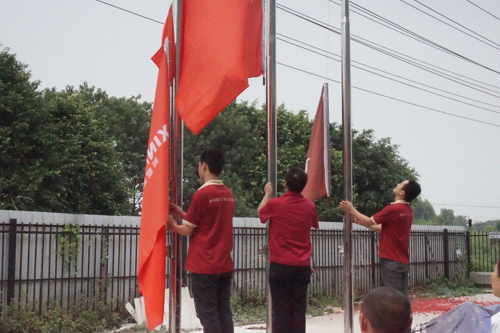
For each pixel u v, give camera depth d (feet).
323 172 23.00
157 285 14.39
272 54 18.33
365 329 7.41
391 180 83.76
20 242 26.30
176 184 15.94
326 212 70.85
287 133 82.89
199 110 15.25
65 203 59.26
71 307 27.71
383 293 7.41
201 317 15.12
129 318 29.84
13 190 53.36
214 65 15.24
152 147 15.03
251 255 36.27
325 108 23.09
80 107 66.44
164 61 15.39
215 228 15.37
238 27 15.23
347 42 21.44
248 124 82.99
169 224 15.05
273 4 18.37
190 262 15.38
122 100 94.94
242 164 80.43
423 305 40.68
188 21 15.87
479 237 59.47
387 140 87.15
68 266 27.86
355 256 43.93
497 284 12.55
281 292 17.15
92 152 64.18
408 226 21.01
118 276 30.04
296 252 17.04
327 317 34.83
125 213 67.87
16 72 56.85
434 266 52.85
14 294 25.91
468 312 17.20
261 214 17.63
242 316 32.50
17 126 54.34
